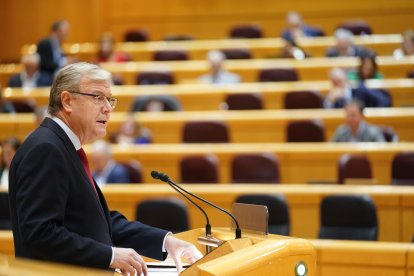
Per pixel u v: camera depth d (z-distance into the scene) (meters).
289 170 13.48
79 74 4.54
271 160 12.51
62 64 19.44
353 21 21.94
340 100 16.00
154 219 9.43
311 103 16.09
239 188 11.24
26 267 2.74
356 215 9.51
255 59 20.19
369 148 13.25
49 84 19.14
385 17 22.50
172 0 23.98
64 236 4.12
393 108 15.62
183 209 9.43
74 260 4.12
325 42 20.23
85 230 4.38
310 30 21.12
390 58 18.33
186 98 17.19
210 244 4.46
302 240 4.20
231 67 18.72
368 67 16.75
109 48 20.23
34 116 16.02
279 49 20.39
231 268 3.83
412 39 18.86
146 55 21.25
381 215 11.01
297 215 11.20
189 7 23.88
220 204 11.21
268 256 3.99
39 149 4.28
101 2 24.34
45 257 4.13
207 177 12.55
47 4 24.55
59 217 4.20
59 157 4.30
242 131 15.38
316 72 18.30
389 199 10.95
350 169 12.12
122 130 14.88
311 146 13.48
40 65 19.28
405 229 10.93
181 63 19.39
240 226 4.66
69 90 4.51
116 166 12.72
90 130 4.55
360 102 14.09
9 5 24.70
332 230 9.59
